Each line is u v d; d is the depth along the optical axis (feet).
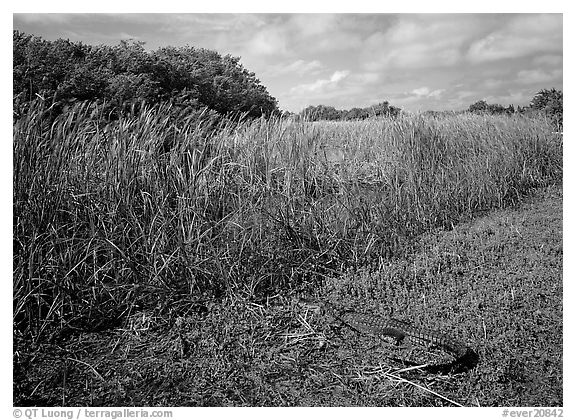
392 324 13.03
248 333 13.43
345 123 28.50
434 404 10.93
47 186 14.37
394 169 22.98
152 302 14.23
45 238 14.06
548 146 29.37
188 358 12.53
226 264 15.31
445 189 22.24
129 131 17.37
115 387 11.57
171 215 15.52
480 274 16.21
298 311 14.44
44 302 13.38
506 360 12.00
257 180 18.42
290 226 16.96
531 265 16.74
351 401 11.03
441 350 12.17
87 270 14.58
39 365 12.15
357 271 16.58
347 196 19.38
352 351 12.73
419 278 16.20
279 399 11.14
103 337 13.28
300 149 21.15
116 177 15.46
